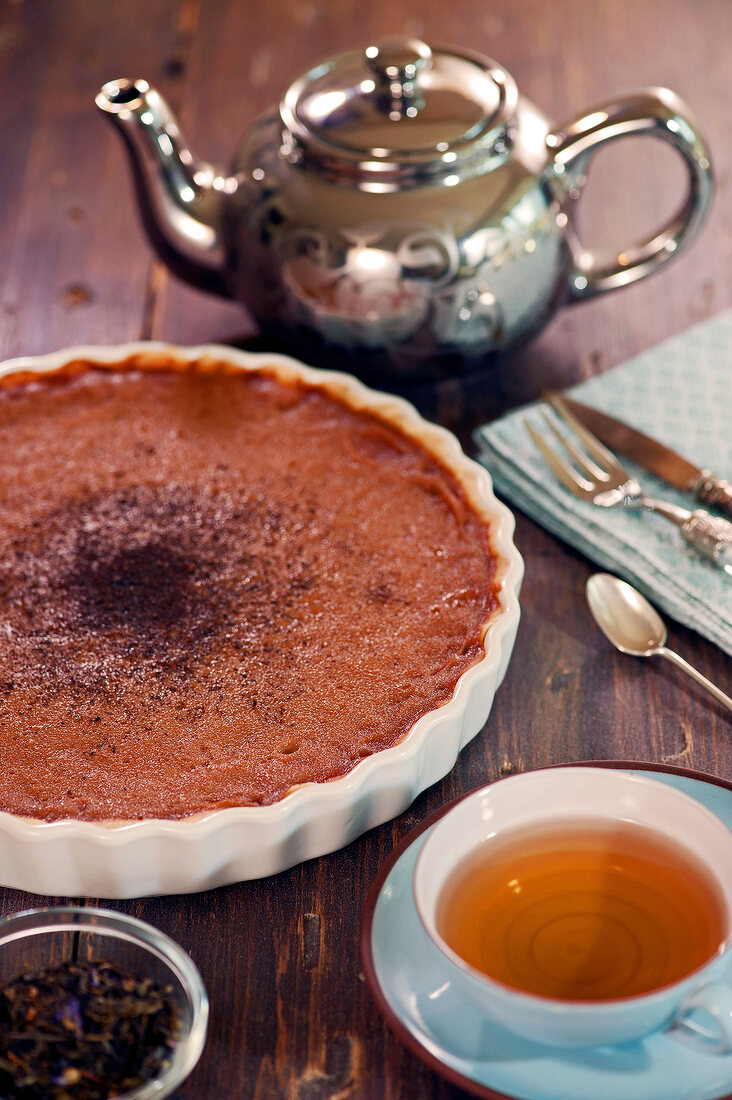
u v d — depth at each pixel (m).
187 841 1.11
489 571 1.22
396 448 1.29
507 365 1.38
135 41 1.63
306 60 1.60
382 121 1.29
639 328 1.40
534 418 1.31
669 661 1.22
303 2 1.66
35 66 1.61
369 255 1.28
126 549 1.25
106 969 1.09
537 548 1.28
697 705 1.21
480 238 1.29
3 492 1.28
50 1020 1.07
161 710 1.17
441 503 1.26
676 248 1.35
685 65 1.59
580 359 1.38
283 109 1.31
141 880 1.13
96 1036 1.06
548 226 1.31
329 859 1.16
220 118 1.55
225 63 1.60
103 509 1.27
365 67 1.31
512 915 1.08
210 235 1.35
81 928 1.10
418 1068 1.09
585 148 1.32
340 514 1.26
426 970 1.08
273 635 1.20
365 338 1.31
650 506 1.26
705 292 1.42
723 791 1.12
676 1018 1.06
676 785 1.12
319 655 1.19
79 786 1.14
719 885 1.07
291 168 1.31
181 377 1.33
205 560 1.24
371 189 1.29
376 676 1.18
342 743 1.16
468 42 1.62
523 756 1.19
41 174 1.52
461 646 1.19
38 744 1.16
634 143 1.53
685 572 1.24
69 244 1.47
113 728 1.17
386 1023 1.09
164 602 1.22
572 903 1.08
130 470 1.29
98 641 1.20
